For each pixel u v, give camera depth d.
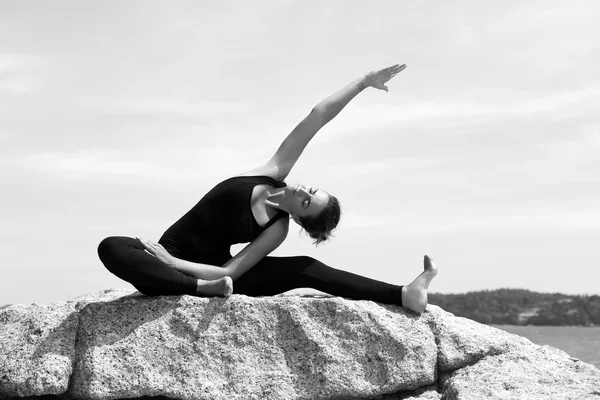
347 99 4.82
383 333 4.30
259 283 4.59
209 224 4.50
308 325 4.30
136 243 4.36
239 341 4.26
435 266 4.61
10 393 4.17
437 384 4.42
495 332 4.73
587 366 4.31
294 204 4.47
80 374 4.14
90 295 5.34
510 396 3.80
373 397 4.32
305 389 4.18
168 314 4.30
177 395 4.11
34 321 4.37
